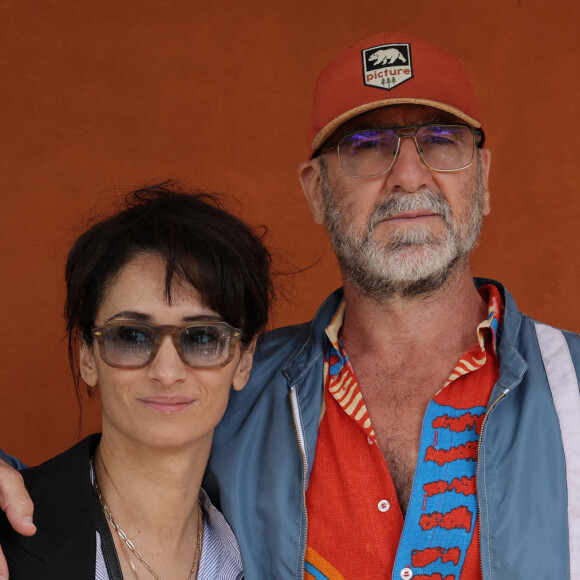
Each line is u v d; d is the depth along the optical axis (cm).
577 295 544
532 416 221
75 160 550
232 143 553
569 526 211
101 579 191
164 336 192
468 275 247
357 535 223
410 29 546
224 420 244
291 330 266
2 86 549
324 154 253
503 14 543
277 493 230
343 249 245
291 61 552
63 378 545
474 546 217
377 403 241
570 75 541
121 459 201
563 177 544
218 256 197
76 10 551
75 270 201
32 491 200
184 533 213
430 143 238
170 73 553
